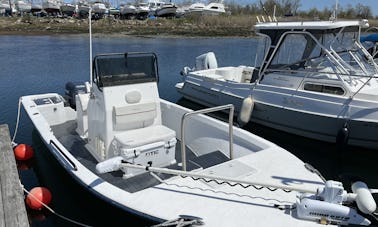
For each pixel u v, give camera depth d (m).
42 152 6.12
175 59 18.44
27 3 54.81
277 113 7.06
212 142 5.06
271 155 4.14
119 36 31.84
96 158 4.86
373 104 5.79
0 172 4.58
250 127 7.88
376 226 2.92
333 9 7.20
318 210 2.94
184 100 10.28
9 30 33.78
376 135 5.92
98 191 3.51
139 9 46.97
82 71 14.35
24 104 6.38
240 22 41.00
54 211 4.42
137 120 4.48
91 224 4.06
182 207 3.19
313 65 6.92
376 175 5.80
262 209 3.13
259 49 7.93
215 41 28.95
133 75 4.43
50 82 12.29
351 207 3.03
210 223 2.96
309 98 6.51
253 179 3.63
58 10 47.97
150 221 3.21
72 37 29.97
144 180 4.06
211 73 9.80
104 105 4.30
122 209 3.34
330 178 5.72
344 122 6.04
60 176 5.15
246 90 7.69
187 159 4.88
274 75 7.39
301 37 7.00
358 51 7.15
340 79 6.31
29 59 17.45
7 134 5.93
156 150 4.25
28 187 5.04
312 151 6.71
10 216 3.64
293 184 3.53
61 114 6.46
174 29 37.53
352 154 6.39
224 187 3.50
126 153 3.99
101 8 41.53
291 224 2.92
